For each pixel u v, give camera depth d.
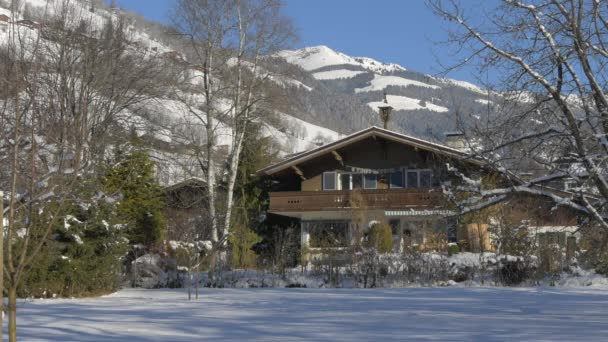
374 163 37.84
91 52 19.80
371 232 29.56
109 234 20.98
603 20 12.15
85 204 18.50
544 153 12.34
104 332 11.63
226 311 15.10
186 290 21.97
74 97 13.52
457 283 23.00
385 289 21.16
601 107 11.88
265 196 39.84
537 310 14.62
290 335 11.10
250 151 39.12
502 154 12.41
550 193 12.02
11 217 7.61
